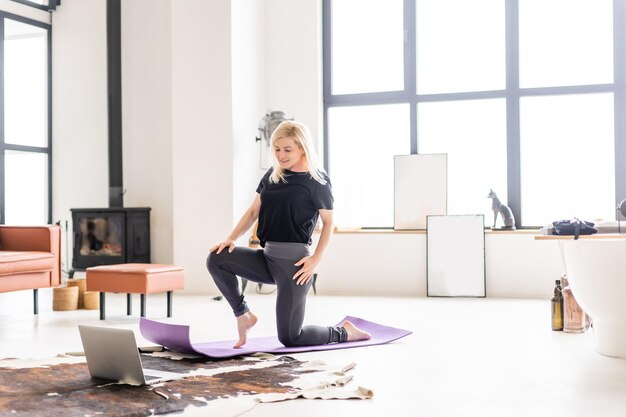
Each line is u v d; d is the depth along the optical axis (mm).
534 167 7848
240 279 7684
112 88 8398
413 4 8125
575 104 7734
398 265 7758
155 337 3861
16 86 8602
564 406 2752
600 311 3865
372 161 8320
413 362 3658
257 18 8219
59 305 6188
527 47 7875
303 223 3883
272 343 4219
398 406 2742
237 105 7770
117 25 8406
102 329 3098
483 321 5398
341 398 2850
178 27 7844
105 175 8711
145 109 8477
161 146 8414
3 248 6121
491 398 2883
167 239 8391
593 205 7707
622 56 7547
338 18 8477
